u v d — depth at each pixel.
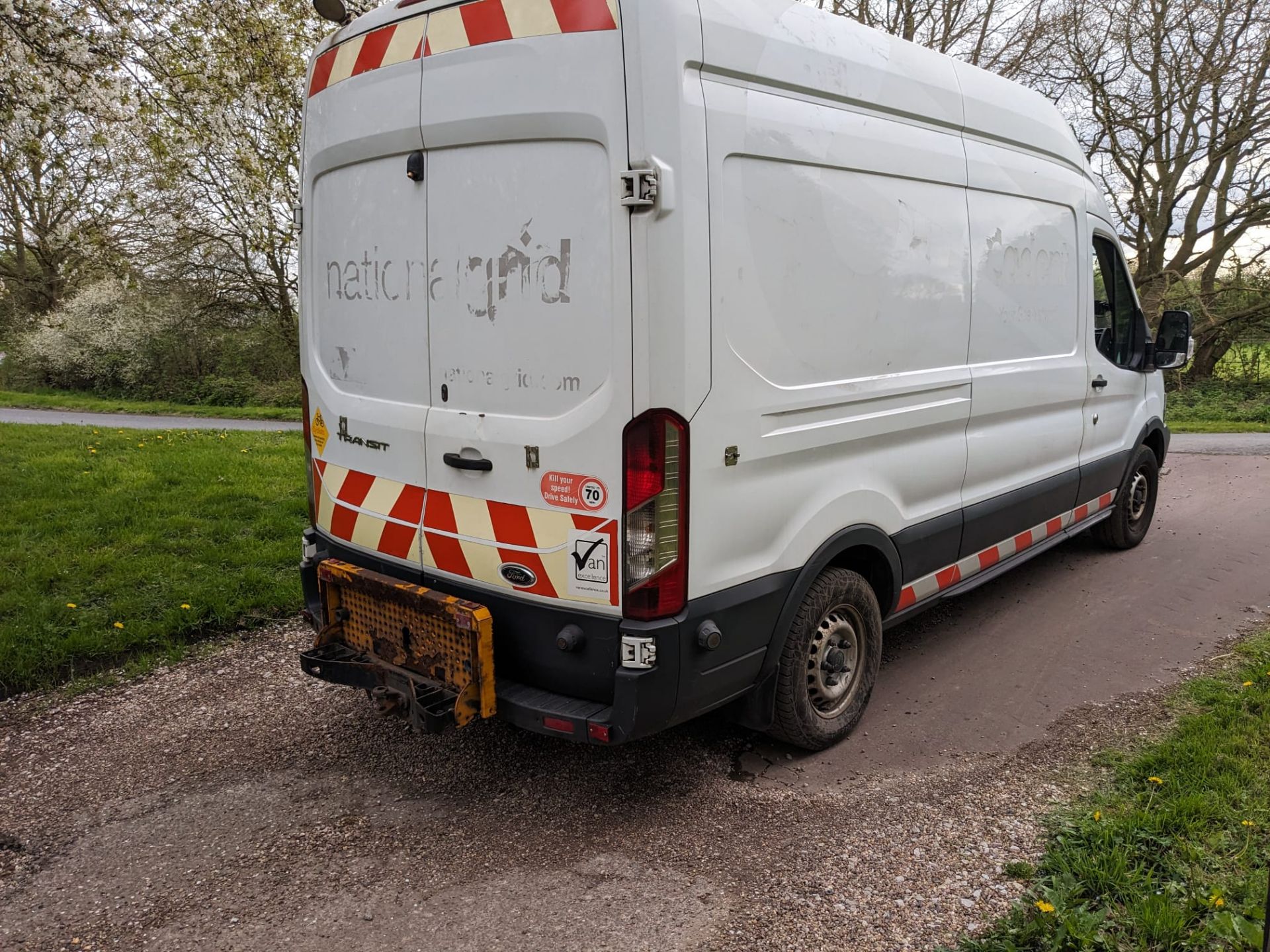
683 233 2.62
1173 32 17.14
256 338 22.83
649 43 2.54
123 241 14.61
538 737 3.75
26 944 2.53
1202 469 9.77
